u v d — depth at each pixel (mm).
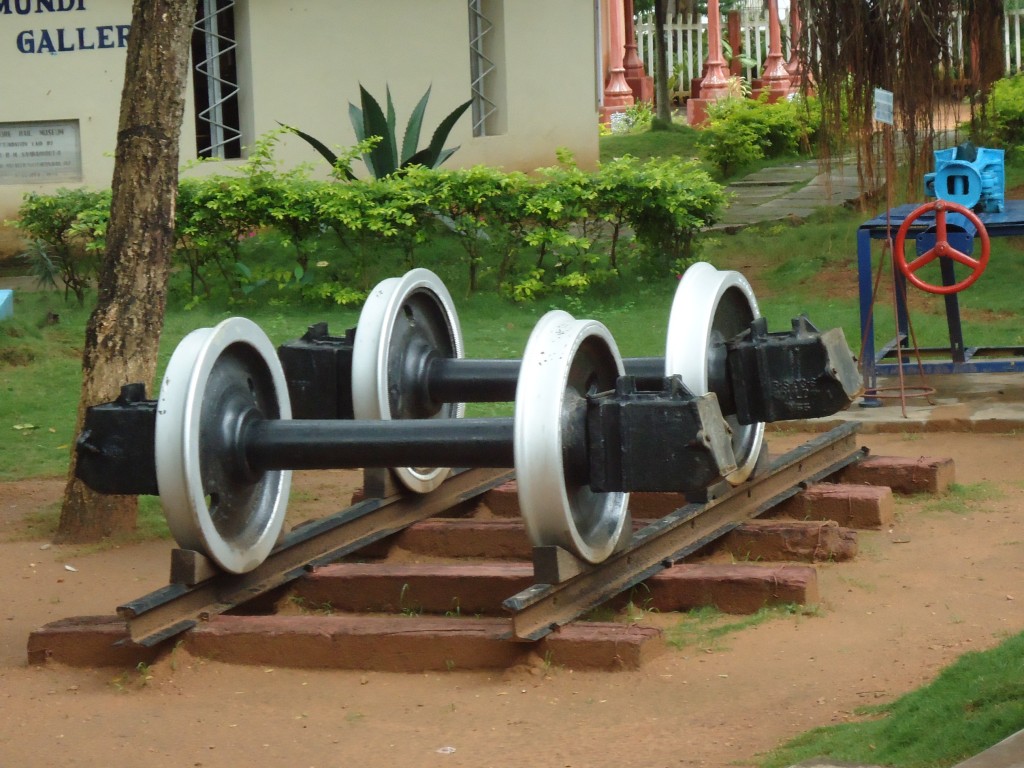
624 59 32250
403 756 4555
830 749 4148
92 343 7586
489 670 5375
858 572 6414
